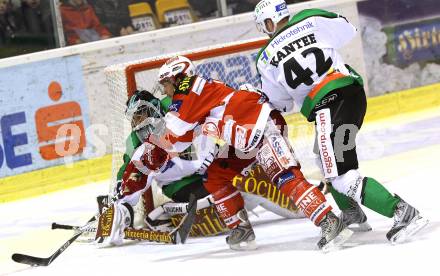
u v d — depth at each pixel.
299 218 12.45
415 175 14.39
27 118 18.50
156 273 9.98
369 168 15.86
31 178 18.48
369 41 22.22
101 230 12.03
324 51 10.03
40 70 18.64
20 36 19.80
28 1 19.70
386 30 22.47
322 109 9.95
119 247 12.09
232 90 10.52
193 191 12.03
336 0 21.70
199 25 20.11
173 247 11.60
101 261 11.16
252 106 10.28
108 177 19.08
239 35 20.59
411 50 22.86
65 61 18.91
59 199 17.41
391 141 18.48
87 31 20.52
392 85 22.56
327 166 9.87
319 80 9.99
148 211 12.99
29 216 16.03
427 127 19.64
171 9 21.41
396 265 8.57
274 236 11.34
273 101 10.42
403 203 9.45
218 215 11.87
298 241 10.71
